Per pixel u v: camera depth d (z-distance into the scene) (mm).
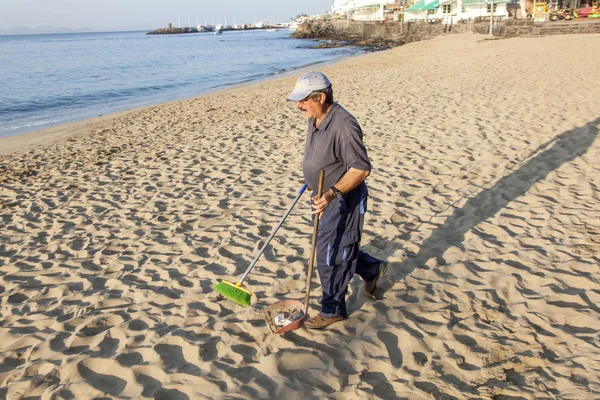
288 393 2693
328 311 3199
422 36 48844
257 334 3246
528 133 7547
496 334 3092
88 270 4410
